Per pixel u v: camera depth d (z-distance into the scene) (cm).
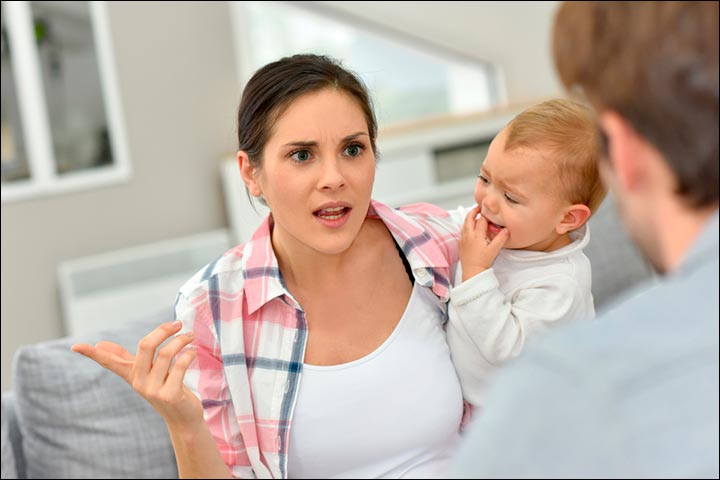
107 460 168
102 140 390
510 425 59
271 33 455
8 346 372
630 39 59
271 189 122
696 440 56
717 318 58
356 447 132
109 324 379
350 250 133
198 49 405
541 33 471
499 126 423
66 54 379
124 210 395
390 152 404
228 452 129
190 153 407
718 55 57
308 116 118
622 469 56
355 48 468
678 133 58
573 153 124
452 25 460
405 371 132
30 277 376
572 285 130
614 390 57
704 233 59
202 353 128
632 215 64
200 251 399
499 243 129
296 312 129
